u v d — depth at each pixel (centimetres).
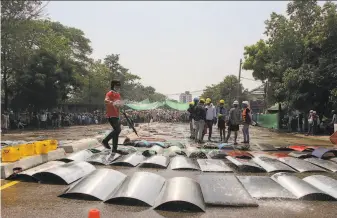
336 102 2225
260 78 3553
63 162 840
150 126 3312
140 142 1255
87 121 4222
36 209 500
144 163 818
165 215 475
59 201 537
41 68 3181
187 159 870
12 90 3297
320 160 913
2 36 2600
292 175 687
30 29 2878
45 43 3319
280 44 2666
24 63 3106
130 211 490
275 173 743
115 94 958
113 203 525
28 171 707
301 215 484
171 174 743
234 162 855
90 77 5138
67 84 3556
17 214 480
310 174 769
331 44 2423
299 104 2527
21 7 2584
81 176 686
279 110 3216
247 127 1489
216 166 808
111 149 1016
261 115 4066
